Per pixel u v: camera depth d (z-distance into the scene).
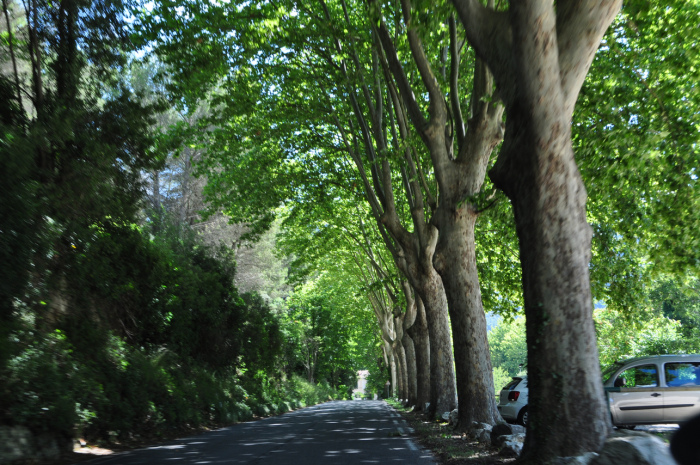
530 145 7.27
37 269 12.88
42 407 10.50
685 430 1.66
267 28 16.30
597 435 7.05
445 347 19.88
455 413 16.59
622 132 13.73
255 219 25.02
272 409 31.88
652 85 13.77
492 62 7.79
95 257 15.89
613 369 14.88
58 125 13.82
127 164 16.55
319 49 17.91
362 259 36.81
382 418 23.28
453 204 14.10
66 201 14.03
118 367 15.43
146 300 20.70
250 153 23.86
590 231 7.45
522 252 7.60
